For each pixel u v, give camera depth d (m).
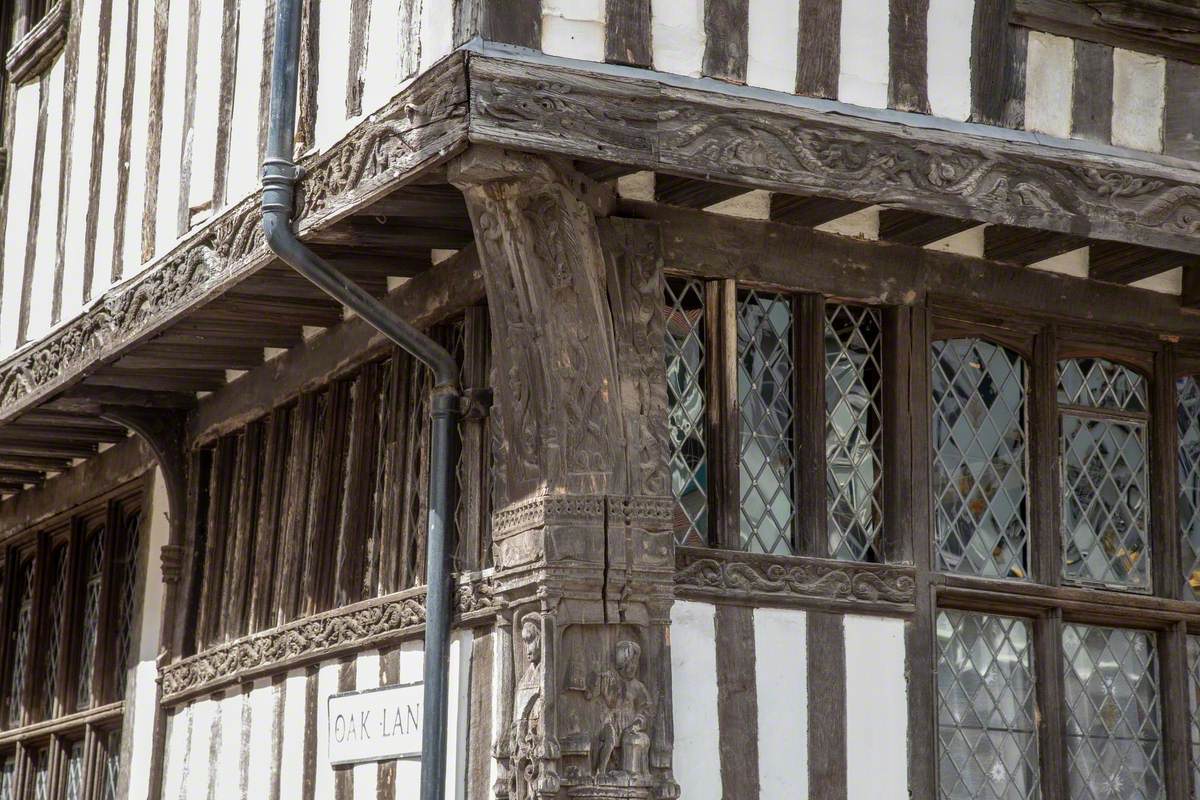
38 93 14.62
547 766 9.02
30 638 15.92
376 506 11.34
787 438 10.31
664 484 9.45
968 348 10.81
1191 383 11.46
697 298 10.19
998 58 10.21
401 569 10.88
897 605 10.20
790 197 10.02
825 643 10.02
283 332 12.05
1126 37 10.53
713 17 9.55
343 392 11.85
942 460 10.62
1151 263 10.80
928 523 10.38
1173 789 10.86
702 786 9.59
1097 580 10.92
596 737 9.09
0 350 14.44
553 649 9.11
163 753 13.23
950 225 10.20
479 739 9.88
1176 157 10.56
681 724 9.60
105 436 14.56
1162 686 11.02
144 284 11.73
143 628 13.83
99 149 13.29
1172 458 11.17
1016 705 10.61
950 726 10.39
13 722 16.17
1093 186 10.09
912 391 10.47
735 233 10.14
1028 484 10.84
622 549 9.25
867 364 10.55
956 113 10.08
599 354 9.38
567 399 9.32
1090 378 11.15
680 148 9.08
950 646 10.49
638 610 9.27
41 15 15.38
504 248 9.29
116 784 14.28
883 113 9.75
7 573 16.61
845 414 10.45
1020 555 10.75
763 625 9.90
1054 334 10.95
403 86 9.34
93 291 13.00
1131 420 11.21
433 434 10.23
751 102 9.28
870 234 10.48
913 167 9.62
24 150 14.69
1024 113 10.24
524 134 8.78
